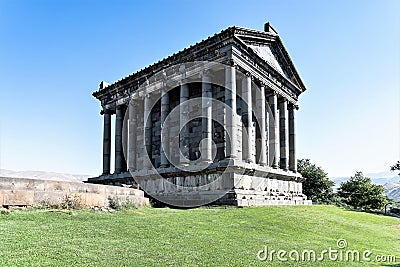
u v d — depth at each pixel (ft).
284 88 128.47
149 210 66.44
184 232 44.37
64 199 53.21
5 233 34.47
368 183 203.10
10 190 46.83
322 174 219.00
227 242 41.22
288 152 127.95
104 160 142.41
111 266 27.84
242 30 105.09
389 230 74.38
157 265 29.17
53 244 32.48
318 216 74.59
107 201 61.52
